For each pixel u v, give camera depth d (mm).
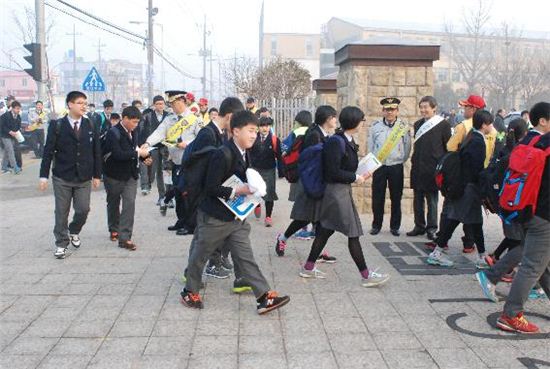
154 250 7234
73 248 7305
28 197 11570
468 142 6336
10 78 84250
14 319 4953
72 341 4512
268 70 23094
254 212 9320
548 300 5477
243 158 4996
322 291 5715
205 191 4945
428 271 6414
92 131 6906
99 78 16281
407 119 9414
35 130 19359
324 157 5723
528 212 4551
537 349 4402
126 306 5266
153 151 10344
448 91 55188
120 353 4305
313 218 6203
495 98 42156
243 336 4617
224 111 5465
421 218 8039
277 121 15383
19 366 4098
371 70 9336
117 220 7660
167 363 4145
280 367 4090
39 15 14609
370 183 9664
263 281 5074
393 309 5230
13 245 7496
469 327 4824
